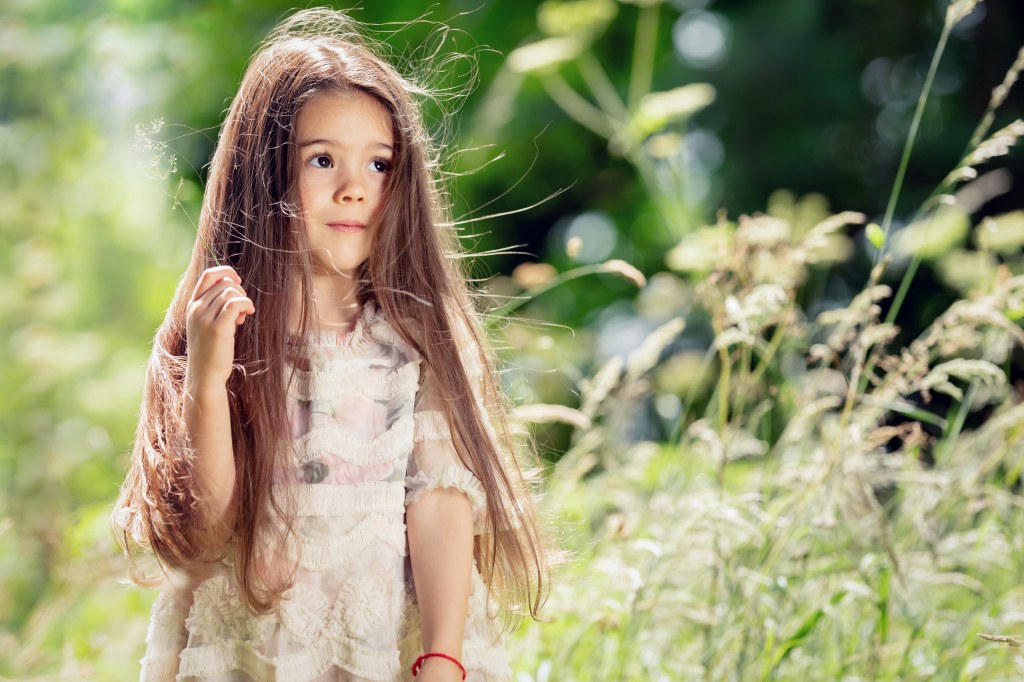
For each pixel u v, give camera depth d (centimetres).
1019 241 414
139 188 815
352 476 225
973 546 347
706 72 970
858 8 963
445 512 227
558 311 971
